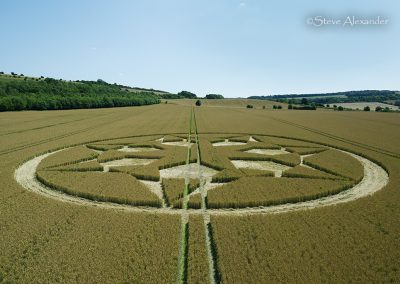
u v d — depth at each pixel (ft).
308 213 64.59
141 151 128.36
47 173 94.02
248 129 199.72
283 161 110.22
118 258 47.91
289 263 46.50
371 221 60.49
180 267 47.55
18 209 66.39
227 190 78.95
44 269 44.91
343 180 89.51
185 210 69.31
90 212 64.80
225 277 43.80
